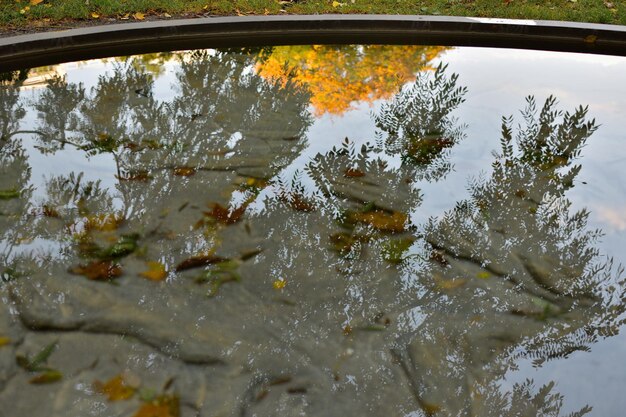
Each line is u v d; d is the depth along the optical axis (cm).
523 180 339
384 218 298
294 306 240
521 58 528
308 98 432
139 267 257
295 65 493
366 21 541
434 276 261
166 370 210
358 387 206
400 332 230
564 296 253
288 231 285
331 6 598
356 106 423
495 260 272
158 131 373
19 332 222
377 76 477
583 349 227
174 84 445
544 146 379
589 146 381
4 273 250
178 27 513
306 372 211
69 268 255
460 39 552
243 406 197
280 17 534
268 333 227
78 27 512
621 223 304
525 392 208
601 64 521
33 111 396
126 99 417
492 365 218
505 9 596
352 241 280
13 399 196
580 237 291
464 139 384
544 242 286
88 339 221
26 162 333
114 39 498
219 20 523
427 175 339
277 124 389
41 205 296
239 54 511
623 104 443
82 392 200
